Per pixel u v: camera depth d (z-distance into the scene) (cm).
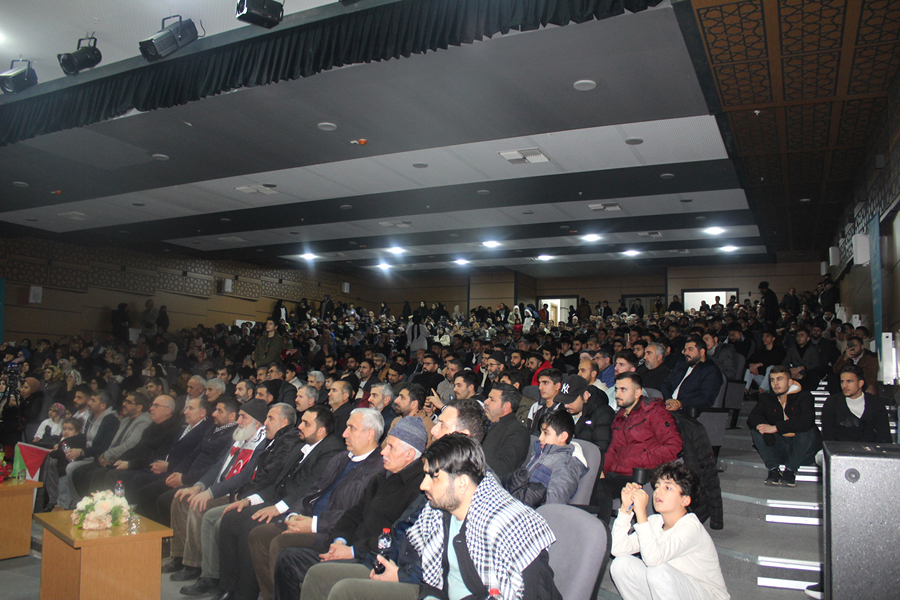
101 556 374
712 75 601
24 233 1397
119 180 977
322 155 841
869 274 864
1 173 950
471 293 2409
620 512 321
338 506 391
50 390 1053
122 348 1416
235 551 411
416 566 292
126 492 577
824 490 116
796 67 585
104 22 594
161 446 620
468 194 1064
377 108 682
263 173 982
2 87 676
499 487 247
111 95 671
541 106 669
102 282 1614
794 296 1611
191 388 664
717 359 771
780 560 363
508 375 577
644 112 683
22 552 533
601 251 1675
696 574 292
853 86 626
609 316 2058
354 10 547
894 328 699
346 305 2212
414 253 1777
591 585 245
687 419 427
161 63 641
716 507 411
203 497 473
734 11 491
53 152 847
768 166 891
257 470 474
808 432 481
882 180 720
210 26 600
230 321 1947
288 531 385
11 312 1439
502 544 228
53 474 668
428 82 616
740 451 601
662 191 1020
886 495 109
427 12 521
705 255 1820
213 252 1680
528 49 550
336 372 1201
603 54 557
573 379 525
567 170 929
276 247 1608
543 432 369
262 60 588
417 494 344
